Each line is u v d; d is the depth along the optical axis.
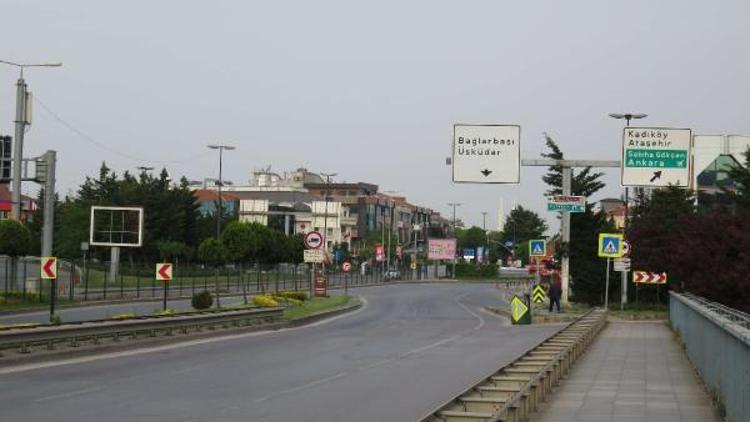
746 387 9.75
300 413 13.29
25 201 102.19
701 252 30.72
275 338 29.94
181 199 96.81
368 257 138.50
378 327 37.31
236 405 14.01
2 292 42.19
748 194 43.34
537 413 13.20
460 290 88.50
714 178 80.75
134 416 12.66
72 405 13.61
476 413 10.55
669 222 41.97
